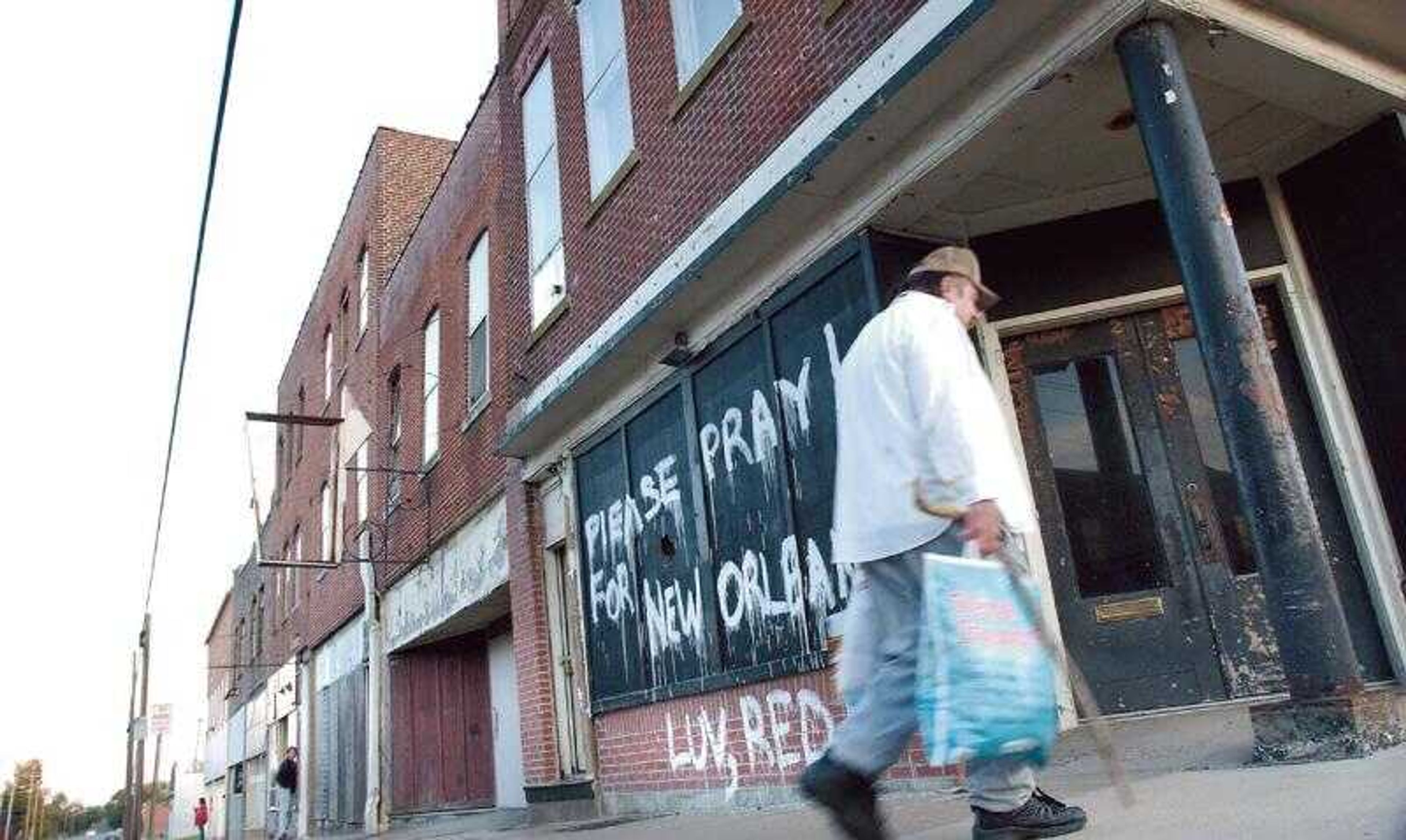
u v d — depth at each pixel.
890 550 2.95
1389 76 5.53
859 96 5.74
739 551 7.14
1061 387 6.55
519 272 10.93
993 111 5.25
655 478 8.36
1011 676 2.63
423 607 14.78
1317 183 6.25
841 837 3.68
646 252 8.14
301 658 22.22
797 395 6.63
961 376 2.95
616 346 8.20
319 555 21.12
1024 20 4.93
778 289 6.86
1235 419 4.11
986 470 2.82
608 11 9.45
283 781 21.06
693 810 7.58
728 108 7.14
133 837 31.39
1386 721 3.78
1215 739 4.72
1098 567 6.21
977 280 3.40
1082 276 6.50
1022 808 3.05
